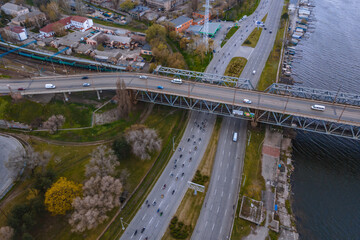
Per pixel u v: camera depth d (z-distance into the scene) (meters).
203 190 108.19
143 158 119.25
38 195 101.25
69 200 95.38
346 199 113.56
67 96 150.75
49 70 175.88
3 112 138.00
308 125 126.50
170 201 107.38
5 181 110.12
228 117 149.88
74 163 120.25
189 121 147.12
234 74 185.38
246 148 131.00
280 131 141.38
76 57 191.00
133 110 149.00
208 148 131.00
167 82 148.38
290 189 115.75
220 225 99.62
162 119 146.50
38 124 137.38
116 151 120.56
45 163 112.00
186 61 197.50
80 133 135.50
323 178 121.19
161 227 98.81
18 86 145.75
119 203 100.44
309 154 132.00
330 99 166.12
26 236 86.75
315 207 110.12
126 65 184.25
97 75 155.75
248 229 98.75
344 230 103.12
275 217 104.06
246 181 115.31
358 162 129.00
